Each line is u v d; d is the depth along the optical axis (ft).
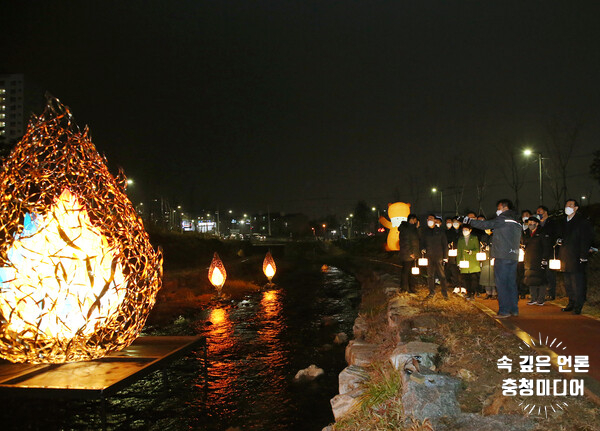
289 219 449.06
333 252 226.38
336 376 29.25
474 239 38.34
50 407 24.09
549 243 33.22
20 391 19.11
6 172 20.71
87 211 21.16
